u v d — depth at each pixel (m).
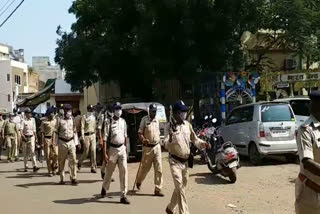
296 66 26.45
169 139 7.96
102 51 22.89
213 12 20.47
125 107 17.11
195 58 20.91
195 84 22.34
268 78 19.56
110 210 9.10
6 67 57.47
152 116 10.66
